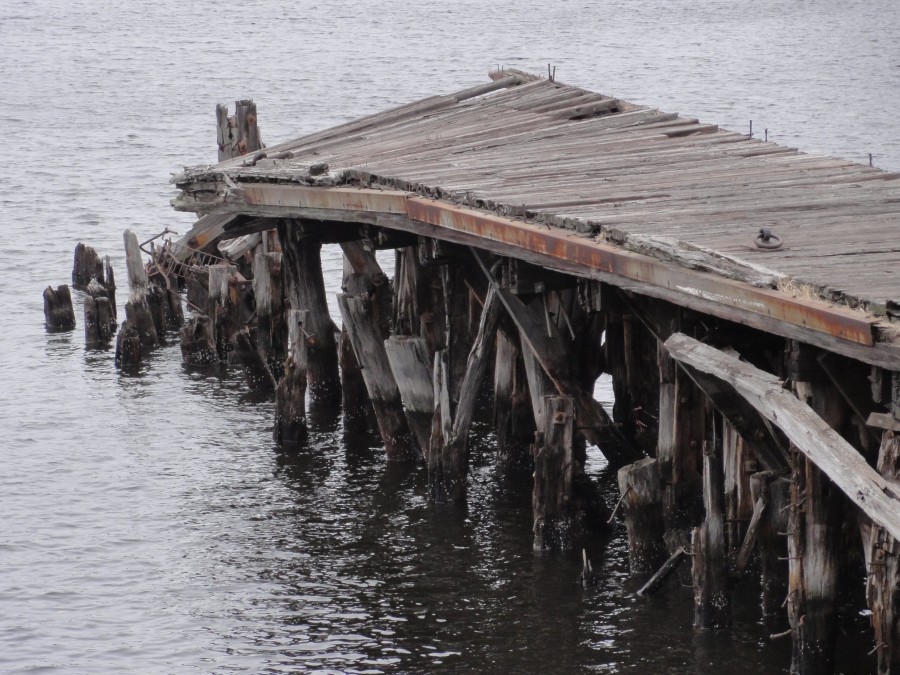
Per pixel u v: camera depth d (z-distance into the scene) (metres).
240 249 33.62
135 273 32.22
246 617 17.53
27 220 47.25
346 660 16.20
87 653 16.62
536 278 18.20
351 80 87.88
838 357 12.95
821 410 13.38
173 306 34.09
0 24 127.25
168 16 136.75
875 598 13.02
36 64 96.50
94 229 46.31
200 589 18.42
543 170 20.89
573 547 18.94
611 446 19.30
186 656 16.48
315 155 24.89
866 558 13.48
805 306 12.48
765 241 14.84
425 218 19.33
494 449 24.00
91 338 32.50
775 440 14.95
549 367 18.89
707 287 13.91
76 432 25.73
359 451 24.20
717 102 73.50
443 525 20.31
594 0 153.00
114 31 121.50
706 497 15.97
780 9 136.75
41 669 16.23
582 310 20.39
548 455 18.66
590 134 24.16
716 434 16.77
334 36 116.88
